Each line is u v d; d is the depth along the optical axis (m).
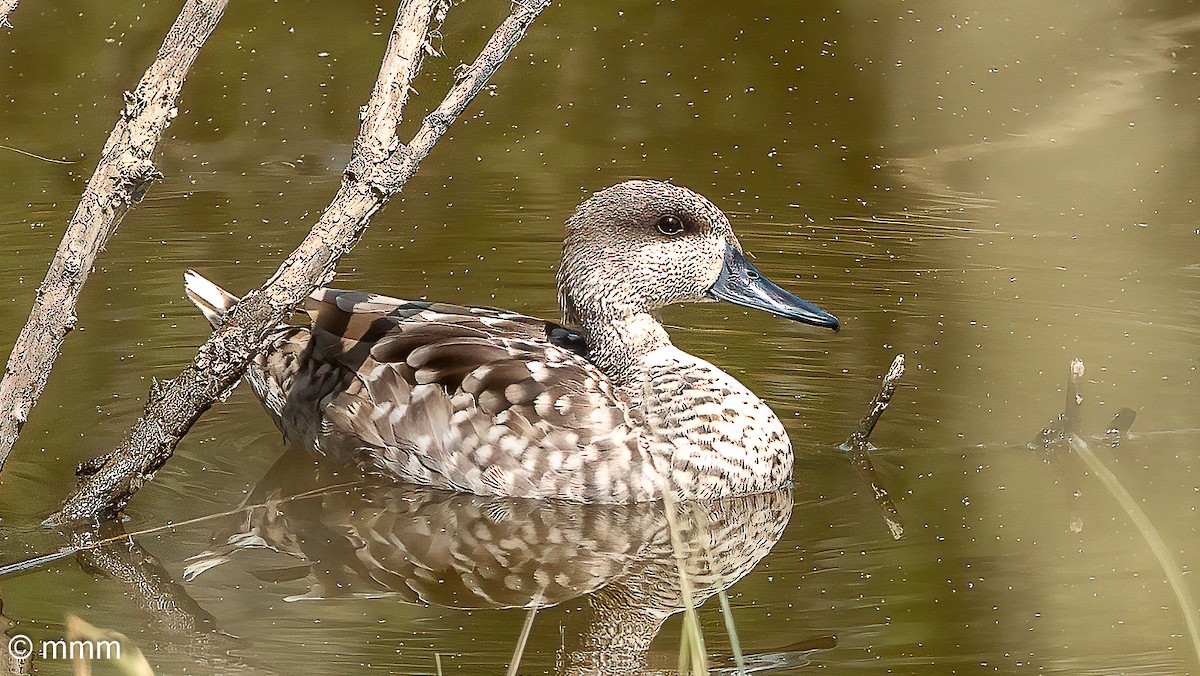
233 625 8.52
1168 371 12.50
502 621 8.64
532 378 10.78
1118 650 8.06
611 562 9.60
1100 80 20.19
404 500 10.62
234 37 20.86
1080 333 13.36
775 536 9.95
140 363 12.63
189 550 9.62
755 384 12.59
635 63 20.62
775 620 8.59
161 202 16.27
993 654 8.05
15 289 13.90
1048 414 11.80
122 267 14.64
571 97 19.58
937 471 10.91
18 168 16.94
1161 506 10.08
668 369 11.02
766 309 11.33
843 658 8.05
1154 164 17.66
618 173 17.36
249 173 17.14
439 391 10.75
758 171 17.52
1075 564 9.24
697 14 22.27
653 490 10.62
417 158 9.02
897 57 20.92
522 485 10.62
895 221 16.14
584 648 8.25
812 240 15.59
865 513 10.26
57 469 10.62
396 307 11.62
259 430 11.92
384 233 15.69
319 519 10.23
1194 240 15.48
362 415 10.97
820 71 20.50
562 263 11.61
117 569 9.29
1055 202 16.70
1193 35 21.59
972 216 16.33
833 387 12.52
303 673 7.86
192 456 11.25
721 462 10.68
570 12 22.23
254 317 9.23
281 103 19.02
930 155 18.11
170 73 8.61
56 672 7.88
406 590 9.09
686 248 11.23
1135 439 11.24
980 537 9.73
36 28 20.66
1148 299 14.05
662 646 8.31
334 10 21.81
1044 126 18.88
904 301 14.17
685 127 18.81
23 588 8.99
